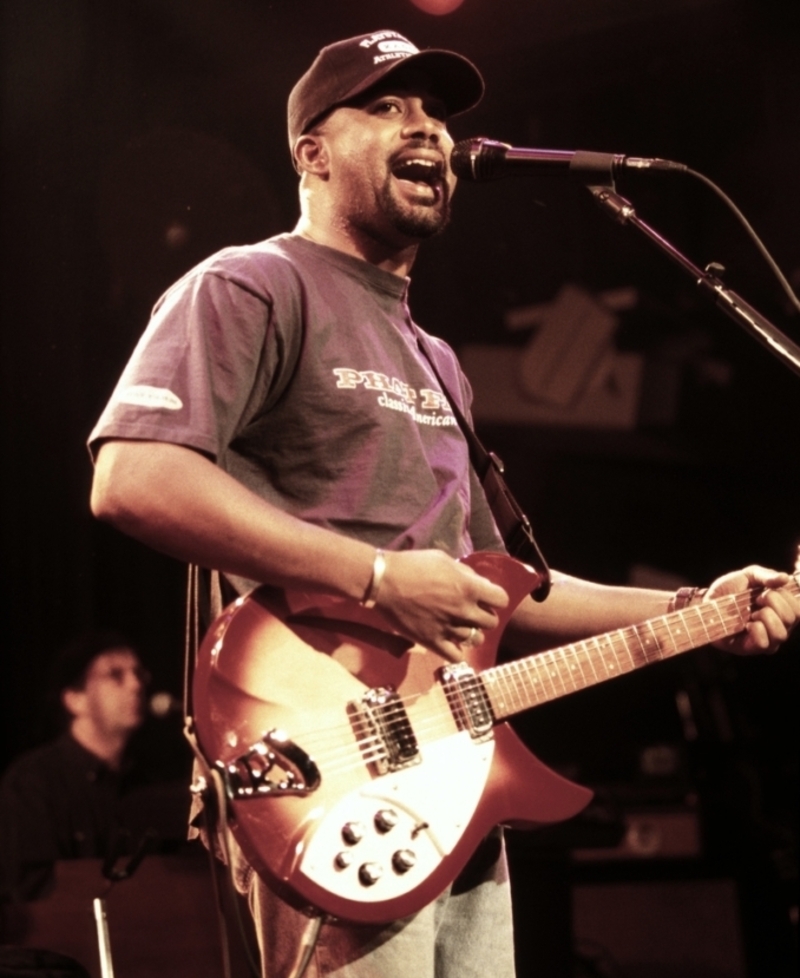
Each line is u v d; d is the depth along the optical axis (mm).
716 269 2104
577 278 5793
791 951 4672
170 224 4652
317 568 1627
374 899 1642
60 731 4340
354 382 1829
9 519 4895
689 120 5391
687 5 4781
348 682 1705
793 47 5027
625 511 6457
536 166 2082
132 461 1619
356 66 1990
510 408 5871
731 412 6125
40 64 4469
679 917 4812
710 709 4973
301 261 1898
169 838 3490
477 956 1882
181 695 5176
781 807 5375
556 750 6000
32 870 4055
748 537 6500
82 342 4758
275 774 1614
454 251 5711
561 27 4766
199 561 1622
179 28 4574
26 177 4555
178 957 3213
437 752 1750
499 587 1733
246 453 1817
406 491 1832
